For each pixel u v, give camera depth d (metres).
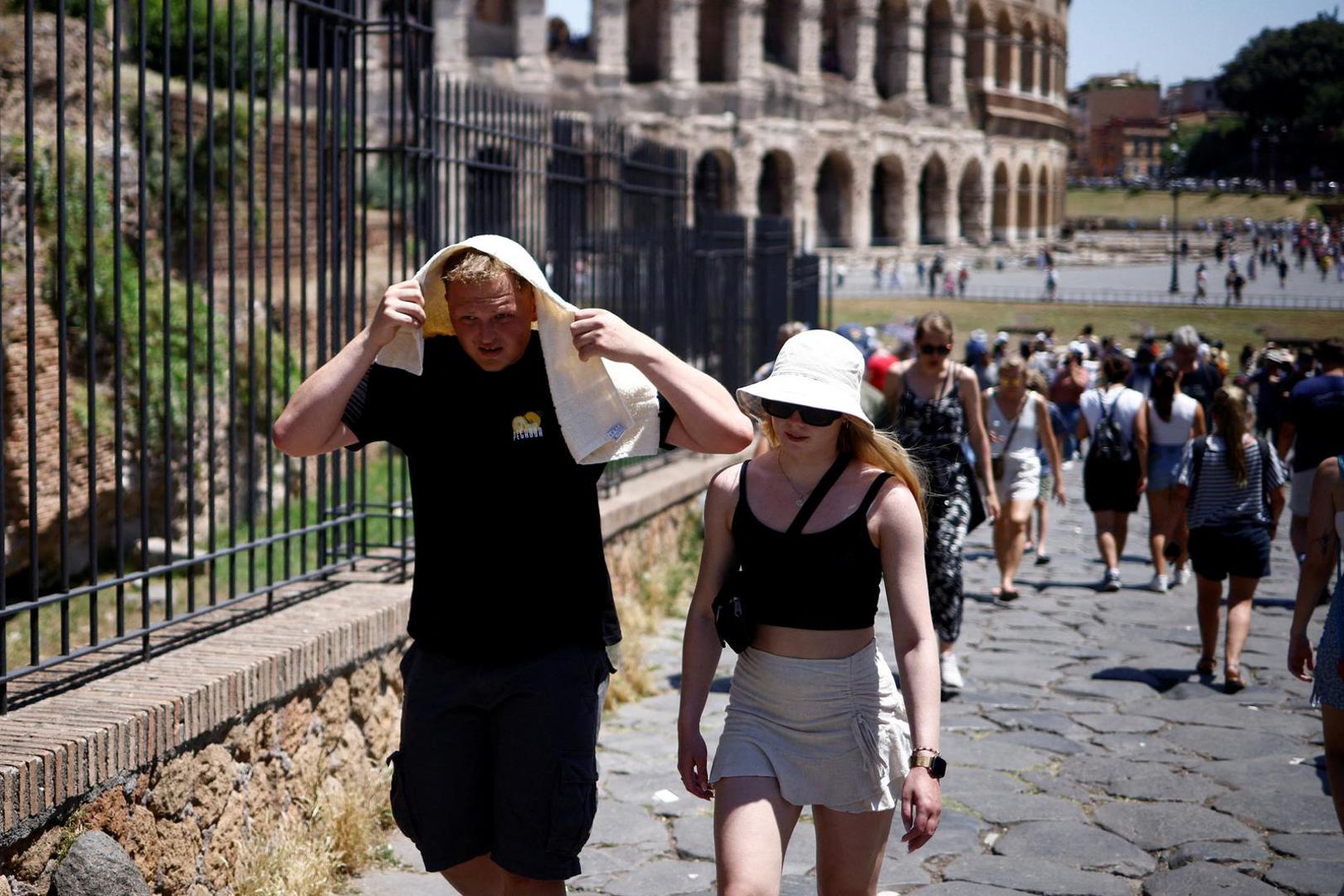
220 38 10.91
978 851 4.95
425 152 6.12
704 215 11.71
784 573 3.25
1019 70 83.25
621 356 2.98
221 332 9.95
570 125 8.45
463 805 3.16
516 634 3.08
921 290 61.69
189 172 4.13
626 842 5.02
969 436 7.18
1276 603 10.00
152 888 3.61
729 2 64.62
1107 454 10.23
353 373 2.97
